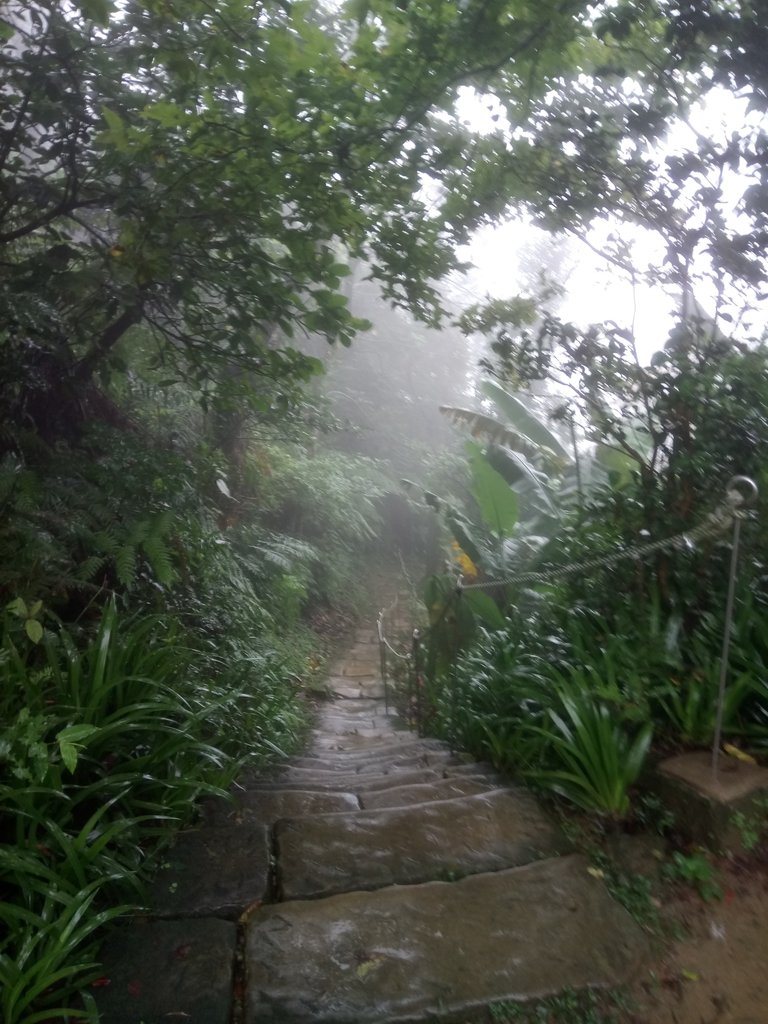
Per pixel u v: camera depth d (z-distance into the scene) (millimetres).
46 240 5379
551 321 4590
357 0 3896
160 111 4141
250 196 4738
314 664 10109
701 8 3875
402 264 5320
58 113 4699
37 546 4199
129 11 4453
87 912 2662
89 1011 2227
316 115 4242
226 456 9977
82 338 5219
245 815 3602
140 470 5441
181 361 7344
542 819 3492
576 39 4438
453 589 7039
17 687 3254
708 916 2855
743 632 3818
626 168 4539
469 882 3000
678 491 4262
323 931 2703
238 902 2867
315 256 5152
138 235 4598
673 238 4402
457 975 2527
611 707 3703
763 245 4125
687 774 3348
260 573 9375
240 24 3947
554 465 9023
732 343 4246
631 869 3111
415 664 7141
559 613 4660
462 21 3928
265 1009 2369
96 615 5070
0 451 4941
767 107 3953
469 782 4012
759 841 3129
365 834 3332
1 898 2590
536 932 2732
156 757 3238
